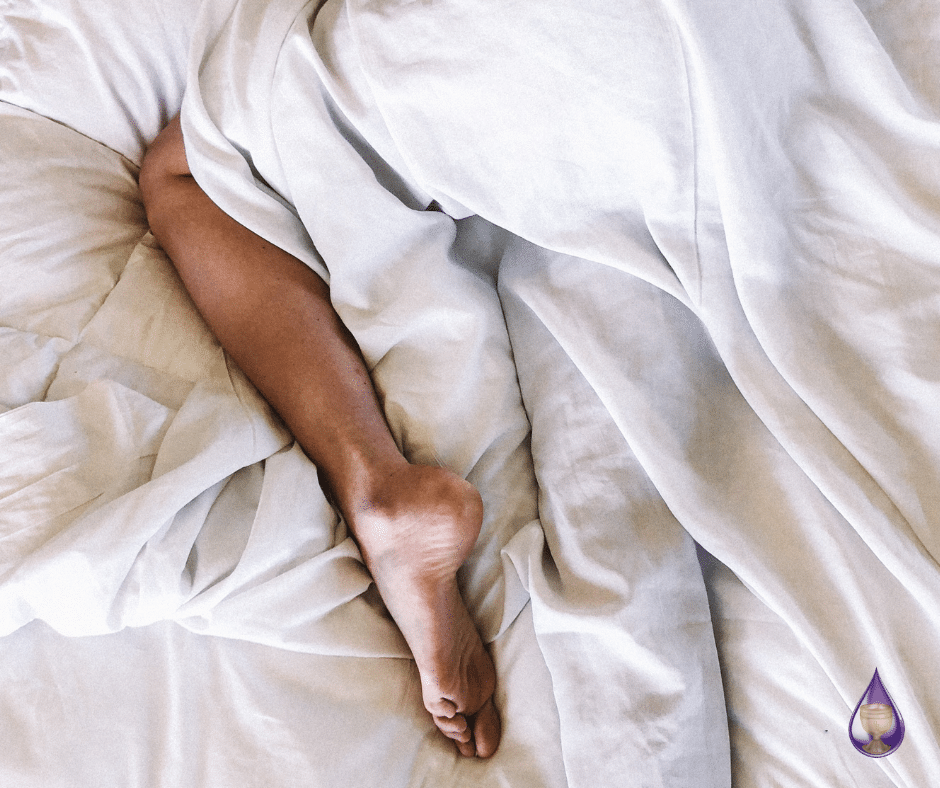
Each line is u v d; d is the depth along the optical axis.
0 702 0.75
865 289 0.69
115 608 0.73
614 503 0.76
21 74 0.96
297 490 0.80
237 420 0.83
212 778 0.73
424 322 0.83
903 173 0.68
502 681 0.79
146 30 0.94
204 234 0.88
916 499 0.65
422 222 0.83
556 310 0.80
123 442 0.79
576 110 0.70
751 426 0.74
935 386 0.65
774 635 0.71
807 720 0.68
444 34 0.70
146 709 0.76
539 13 0.66
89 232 0.96
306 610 0.76
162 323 0.91
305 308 0.85
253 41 0.81
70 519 0.75
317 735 0.74
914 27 0.68
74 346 0.88
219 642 0.77
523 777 0.74
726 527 0.70
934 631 0.64
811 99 0.70
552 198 0.76
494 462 0.84
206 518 0.79
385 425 0.83
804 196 0.71
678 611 0.72
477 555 0.82
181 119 0.87
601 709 0.71
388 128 0.77
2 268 0.90
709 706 0.70
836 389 0.68
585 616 0.71
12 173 0.93
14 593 0.71
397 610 0.77
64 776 0.72
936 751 0.60
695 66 0.64
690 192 0.70
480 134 0.74
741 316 0.72
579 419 0.80
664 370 0.76
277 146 0.81
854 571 0.66
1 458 0.76
